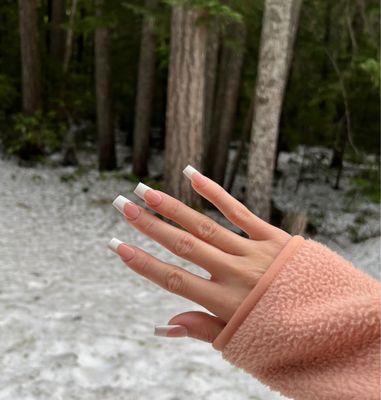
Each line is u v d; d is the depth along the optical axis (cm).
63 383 317
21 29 1254
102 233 829
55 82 1420
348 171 1582
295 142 1470
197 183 71
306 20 1144
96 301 491
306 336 59
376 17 1075
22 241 726
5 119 1376
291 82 1323
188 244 67
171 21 855
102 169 1360
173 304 505
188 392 320
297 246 66
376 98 1248
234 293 65
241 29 1026
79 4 1348
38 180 1190
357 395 55
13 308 433
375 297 60
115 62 1528
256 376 63
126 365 348
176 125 866
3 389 301
